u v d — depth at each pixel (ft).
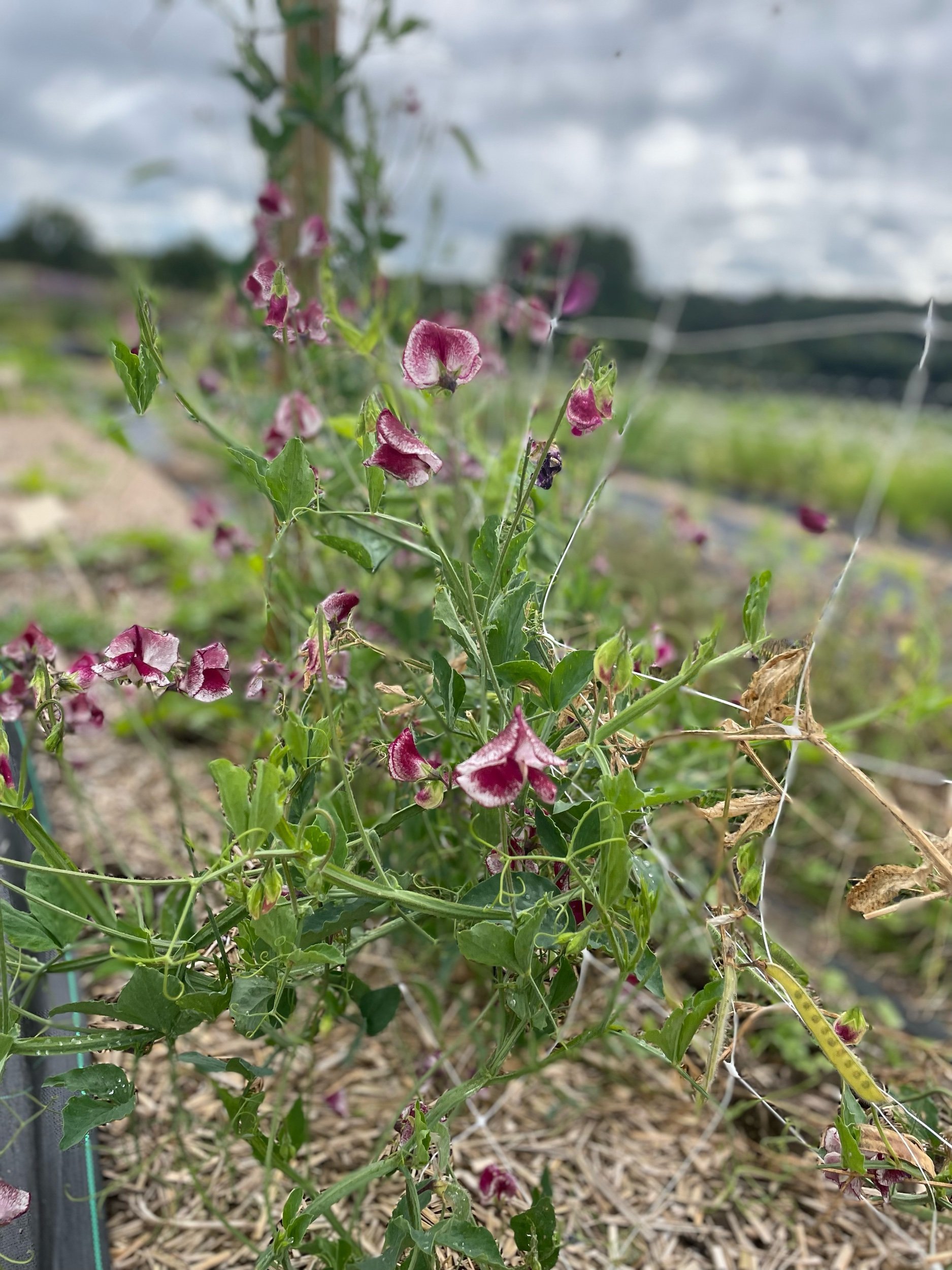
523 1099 1.94
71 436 8.43
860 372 17.03
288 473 1.27
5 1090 1.50
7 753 1.25
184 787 2.76
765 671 1.26
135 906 1.58
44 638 1.49
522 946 1.11
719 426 12.71
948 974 2.59
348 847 1.20
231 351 2.73
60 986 1.72
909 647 2.61
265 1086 1.86
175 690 1.30
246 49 2.40
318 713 1.59
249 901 1.09
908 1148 1.23
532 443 1.45
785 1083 2.00
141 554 4.89
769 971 1.26
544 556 2.03
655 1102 1.97
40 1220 1.36
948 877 1.21
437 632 2.11
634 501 7.61
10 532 5.10
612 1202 1.72
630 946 1.27
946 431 14.25
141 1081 1.83
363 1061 1.96
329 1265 1.16
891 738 3.31
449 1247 1.14
